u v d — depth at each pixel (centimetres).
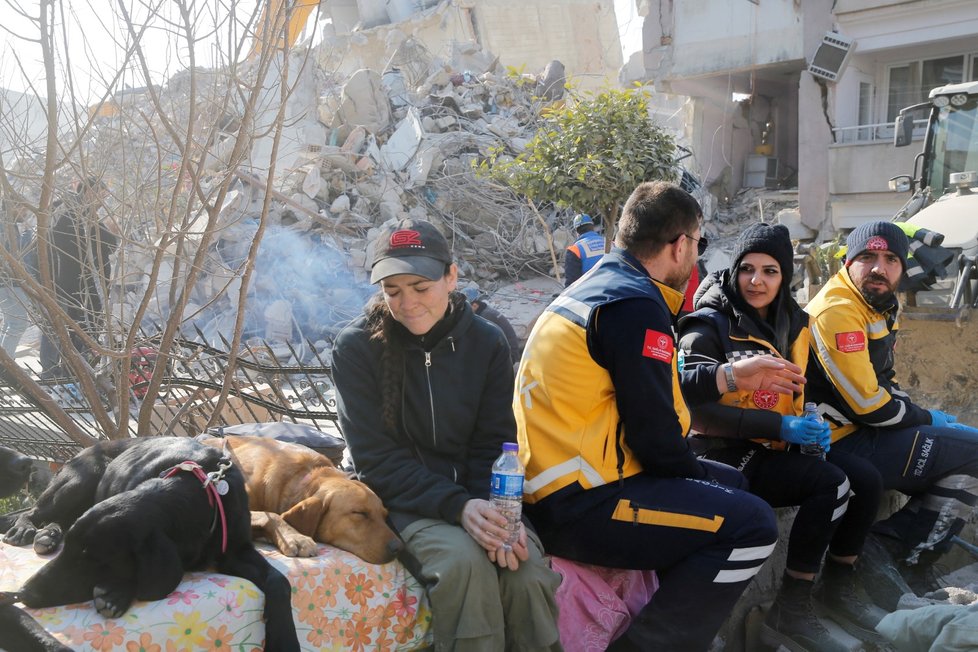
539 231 1423
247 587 246
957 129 876
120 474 264
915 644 333
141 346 431
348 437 302
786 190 1911
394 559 279
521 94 1762
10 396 552
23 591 229
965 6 1573
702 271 1107
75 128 381
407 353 299
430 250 288
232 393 499
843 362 391
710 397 353
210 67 372
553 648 284
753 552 298
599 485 303
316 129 1400
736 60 1800
